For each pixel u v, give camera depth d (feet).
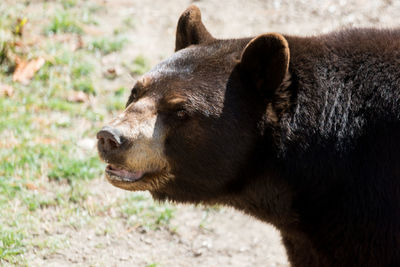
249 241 41.22
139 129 27.78
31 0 67.21
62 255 37.88
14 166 44.01
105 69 57.62
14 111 50.29
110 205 42.16
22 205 41.11
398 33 30.09
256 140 28.76
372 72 28.45
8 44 56.44
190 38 31.89
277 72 27.96
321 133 28.35
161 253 39.55
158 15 68.08
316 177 28.60
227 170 28.89
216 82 28.53
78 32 62.54
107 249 39.09
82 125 49.96
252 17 67.46
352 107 28.25
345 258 28.86
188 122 28.19
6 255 36.83
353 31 30.50
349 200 28.09
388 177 27.43
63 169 44.19
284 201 29.68
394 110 27.55
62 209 41.24
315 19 66.18
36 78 54.95
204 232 41.60
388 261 27.96
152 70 29.45
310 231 29.68
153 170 28.63
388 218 27.53
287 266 39.11
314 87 28.73
